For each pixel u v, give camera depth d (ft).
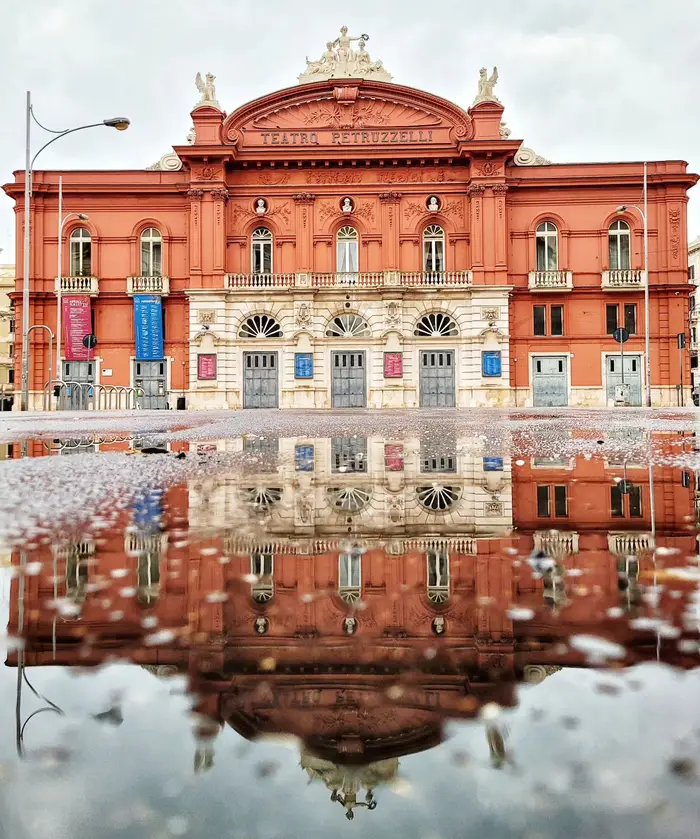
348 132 105.29
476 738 3.19
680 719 3.35
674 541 7.82
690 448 21.84
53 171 106.42
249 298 103.81
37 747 3.14
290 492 12.10
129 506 10.43
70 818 2.59
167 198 106.83
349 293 103.86
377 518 9.47
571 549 7.42
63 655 4.31
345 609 5.26
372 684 3.80
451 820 2.53
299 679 3.91
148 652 4.38
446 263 105.40
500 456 19.31
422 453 20.53
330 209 105.19
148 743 3.21
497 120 103.19
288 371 103.81
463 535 8.26
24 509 10.05
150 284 105.60
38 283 106.83
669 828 2.50
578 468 15.89
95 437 29.27
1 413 69.87
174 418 53.26
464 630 4.73
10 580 6.15
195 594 5.69
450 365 104.58
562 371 106.22
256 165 104.78
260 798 2.72
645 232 100.42
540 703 3.53
